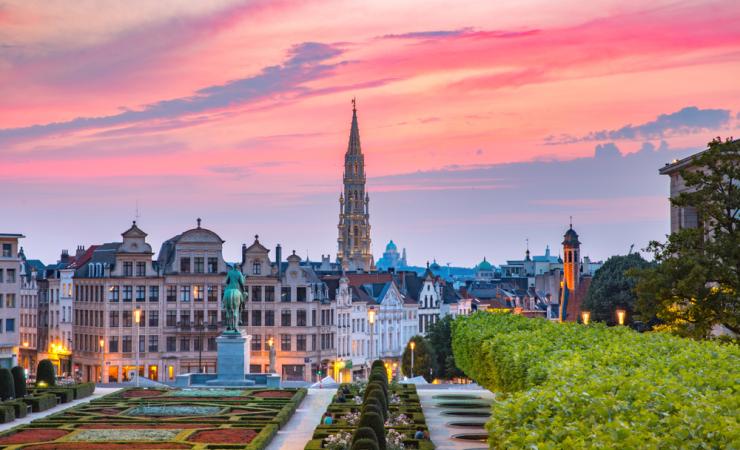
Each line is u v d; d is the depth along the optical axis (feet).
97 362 628.28
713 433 116.47
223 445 261.03
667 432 123.34
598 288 547.49
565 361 196.03
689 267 266.36
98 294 631.56
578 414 141.08
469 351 354.33
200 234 642.22
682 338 255.70
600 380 159.12
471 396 415.44
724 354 198.08
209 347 639.35
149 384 484.33
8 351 577.43
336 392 408.26
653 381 159.94
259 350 649.61
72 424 303.48
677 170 365.81
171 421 309.63
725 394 139.54
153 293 633.20
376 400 262.88
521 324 350.23
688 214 359.25
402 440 257.34
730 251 262.67
